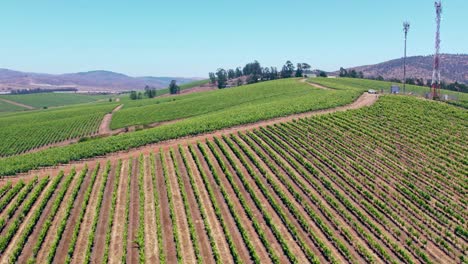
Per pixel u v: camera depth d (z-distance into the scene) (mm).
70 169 63438
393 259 36125
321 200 48844
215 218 44750
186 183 55000
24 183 56875
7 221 45562
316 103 97750
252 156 62406
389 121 79062
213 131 81438
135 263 36688
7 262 37531
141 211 45312
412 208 44906
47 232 42562
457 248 38375
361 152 65062
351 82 183375
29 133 110125
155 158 66312
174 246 39281
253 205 47906
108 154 70812
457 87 189125
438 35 93250
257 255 36000
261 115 88875
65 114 147750
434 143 66625
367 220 42062
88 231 42531
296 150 68250
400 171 56062
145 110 138500
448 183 51938
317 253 37625
